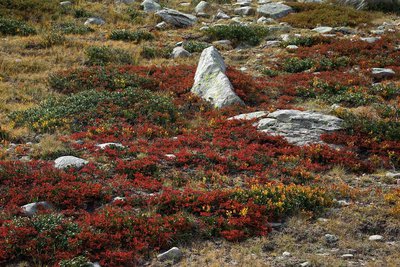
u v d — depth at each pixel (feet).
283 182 40.91
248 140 48.98
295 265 28.81
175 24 97.86
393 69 71.51
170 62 77.41
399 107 55.98
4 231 30.37
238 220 33.42
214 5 110.93
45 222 31.45
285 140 48.52
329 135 48.80
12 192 35.94
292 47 83.35
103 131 50.16
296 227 33.42
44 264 28.60
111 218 32.83
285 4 109.70
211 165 43.04
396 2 110.22
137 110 55.72
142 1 110.83
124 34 88.28
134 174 40.70
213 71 64.03
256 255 30.04
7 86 63.21
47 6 96.78
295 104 60.75
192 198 35.96
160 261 29.45
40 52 77.10
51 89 64.64
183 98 61.46
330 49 80.69
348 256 29.91
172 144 47.83
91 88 64.75
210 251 30.32
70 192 36.35
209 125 53.16
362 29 94.02
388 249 30.76
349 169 44.14
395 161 45.37
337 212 35.40
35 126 50.98
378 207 35.96
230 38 88.99
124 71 69.82
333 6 107.65
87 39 85.71
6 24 85.35
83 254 29.30
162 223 32.78
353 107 58.70
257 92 63.57
